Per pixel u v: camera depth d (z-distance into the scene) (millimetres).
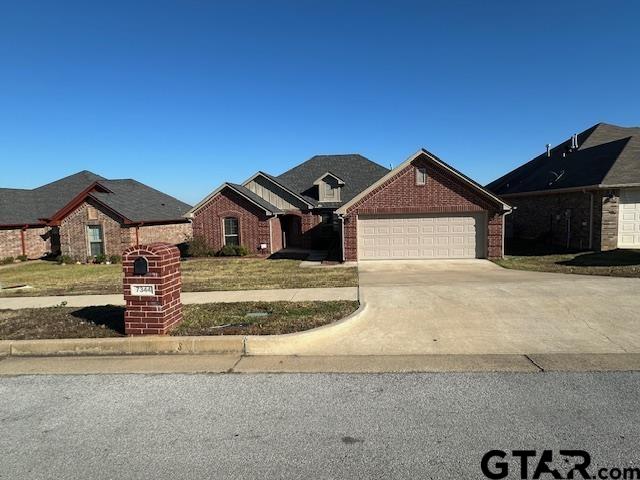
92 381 5352
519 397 4523
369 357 5898
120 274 17078
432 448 3637
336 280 12391
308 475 3326
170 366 5789
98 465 3564
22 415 4500
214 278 13992
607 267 13172
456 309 8109
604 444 3625
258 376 5340
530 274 12398
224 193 22922
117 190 25938
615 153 18953
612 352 5801
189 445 3812
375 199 17828
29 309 9289
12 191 27812
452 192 17531
